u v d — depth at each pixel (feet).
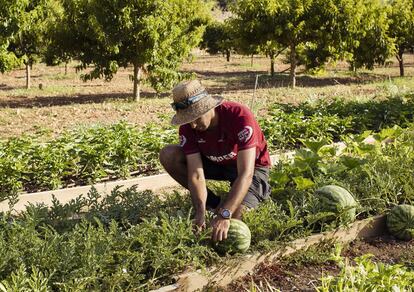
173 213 19.07
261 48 92.12
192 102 16.16
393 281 14.49
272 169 23.38
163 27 68.74
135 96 71.82
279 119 38.47
